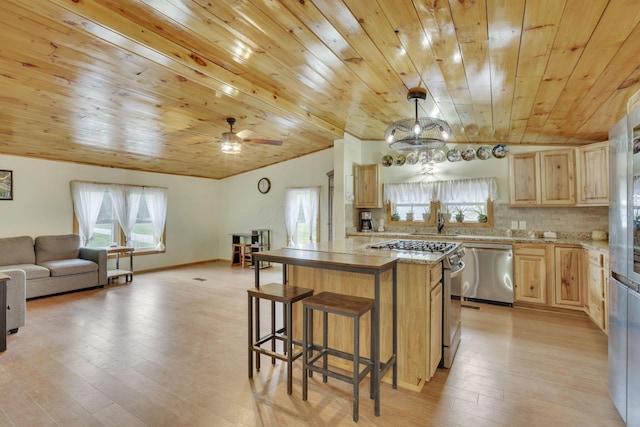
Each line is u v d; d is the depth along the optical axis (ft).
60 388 7.30
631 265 5.67
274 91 10.97
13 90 10.04
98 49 8.12
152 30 7.63
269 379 7.77
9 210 16.21
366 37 7.04
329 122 14.80
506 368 8.26
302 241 22.29
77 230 18.45
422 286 7.42
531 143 14.79
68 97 10.76
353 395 6.56
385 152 18.16
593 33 6.03
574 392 7.14
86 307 13.48
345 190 16.63
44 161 17.37
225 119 13.70
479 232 15.80
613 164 6.53
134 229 21.50
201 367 8.31
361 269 6.72
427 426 6.07
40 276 14.71
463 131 13.94
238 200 25.81
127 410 6.52
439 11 5.88
